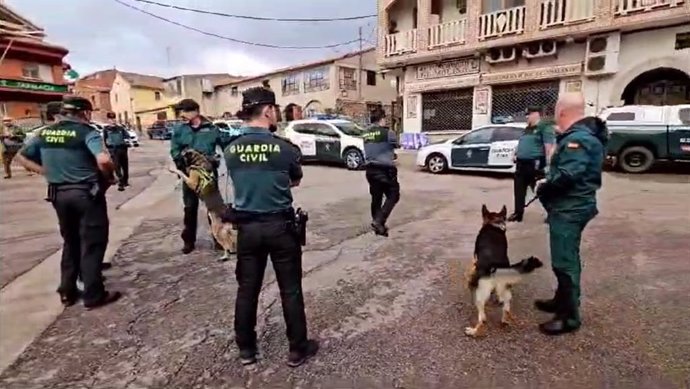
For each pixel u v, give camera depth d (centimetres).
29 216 718
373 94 3269
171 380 263
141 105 5197
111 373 270
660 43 1170
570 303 301
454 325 323
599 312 334
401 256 482
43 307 360
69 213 350
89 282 355
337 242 538
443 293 381
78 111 345
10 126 1471
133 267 454
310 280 414
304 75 3266
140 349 297
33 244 547
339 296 378
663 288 376
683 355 274
